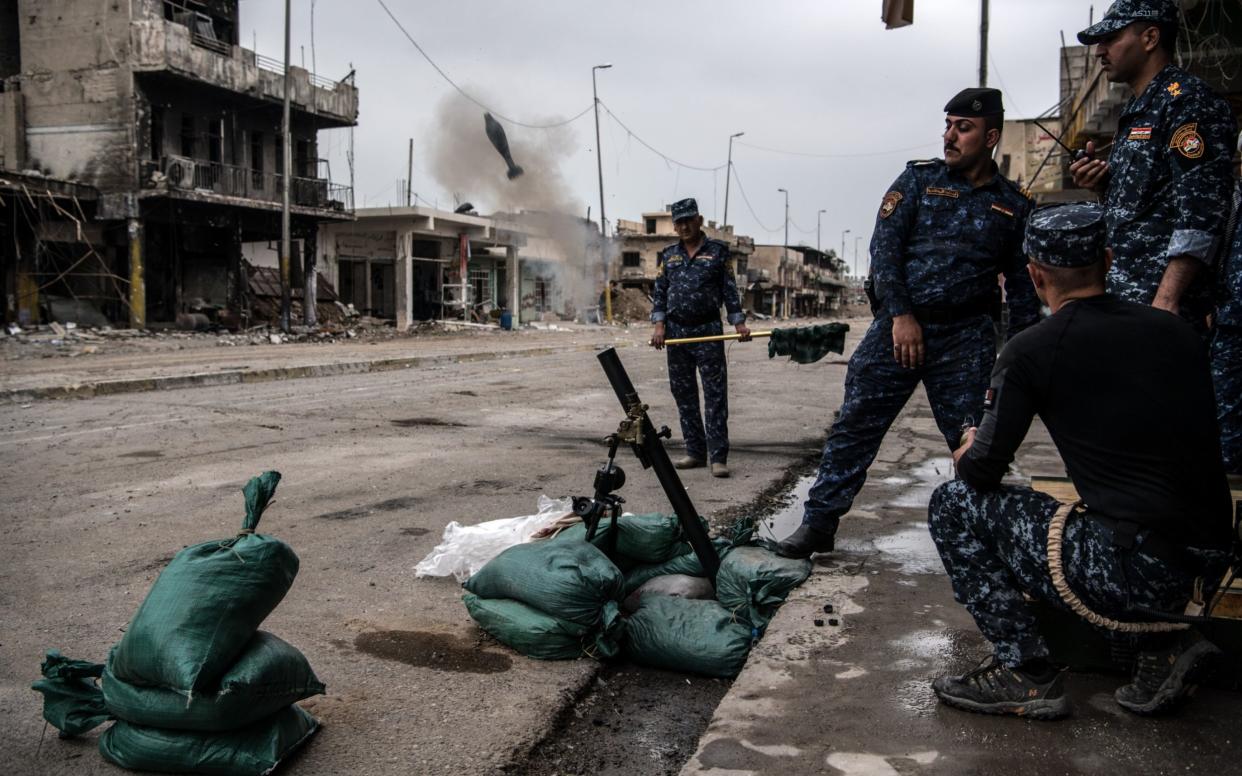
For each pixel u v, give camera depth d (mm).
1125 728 2309
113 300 27500
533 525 4148
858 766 2182
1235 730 2293
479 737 2627
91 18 26453
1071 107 14555
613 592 3238
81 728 2439
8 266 25062
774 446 7871
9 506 5422
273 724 2426
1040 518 2213
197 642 2238
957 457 2346
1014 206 3617
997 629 2400
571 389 12828
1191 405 2061
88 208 26719
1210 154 2928
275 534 4832
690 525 3568
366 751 2527
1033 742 2262
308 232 32344
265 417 9508
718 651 3062
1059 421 2178
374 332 32688
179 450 7445
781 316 91750
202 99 28594
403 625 3514
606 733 2736
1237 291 3555
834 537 4156
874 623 3121
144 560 4324
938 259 3600
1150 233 3111
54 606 3664
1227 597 2457
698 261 6383
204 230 30594
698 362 6441
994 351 3686
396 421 9352
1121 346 2100
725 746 2301
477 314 43375
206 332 27516
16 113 27297
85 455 7188
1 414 9594
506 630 3248
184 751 2295
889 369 3707
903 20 7781
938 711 2445
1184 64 7730
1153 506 2043
